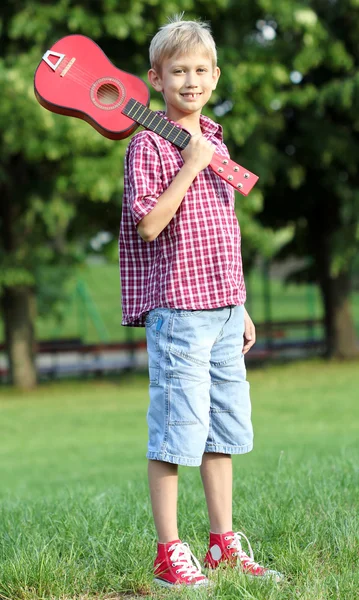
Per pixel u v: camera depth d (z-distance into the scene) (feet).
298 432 63.00
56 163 86.48
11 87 76.43
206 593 15.14
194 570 16.39
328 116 102.12
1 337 154.61
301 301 219.20
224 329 17.01
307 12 90.38
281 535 18.99
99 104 16.76
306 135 98.78
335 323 111.04
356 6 94.27
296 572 16.66
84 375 113.50
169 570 16.42
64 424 74.13
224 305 16.70
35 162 87.04
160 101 81.15
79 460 56.08
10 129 77.56
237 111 89.04
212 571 16.90
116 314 188.44
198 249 16.65
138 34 84.17
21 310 96.94
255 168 94.17
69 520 20.72
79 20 81.87
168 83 16.98
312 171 104.12
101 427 71.97
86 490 31.04
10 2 83.61
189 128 17.29
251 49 92.07
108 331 177.88
